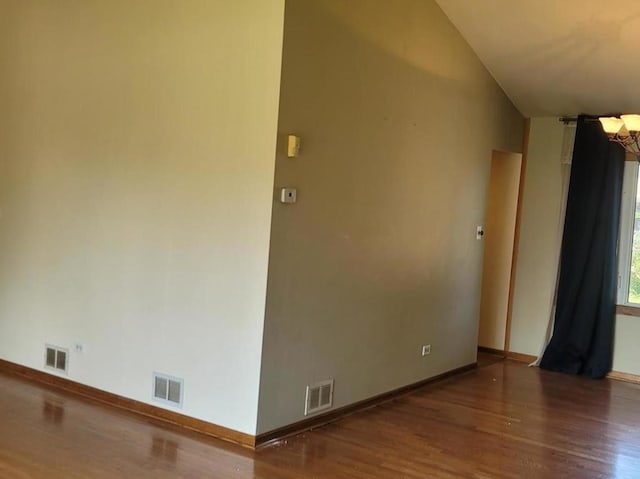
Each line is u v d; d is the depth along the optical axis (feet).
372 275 15.02
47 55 15.29
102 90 14.33
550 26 16.07
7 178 16.16
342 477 11.12
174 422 13.17
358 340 14.75
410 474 11.46
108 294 14.25
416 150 16.20
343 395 14.44
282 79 11.89
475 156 18.86
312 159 12.87
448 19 16.96
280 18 11.83
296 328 12.90
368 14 14.12
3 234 16.26
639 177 19.97
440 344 18.11
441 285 17.87
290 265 12.57
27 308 15.75
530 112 21.03
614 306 19.97
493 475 11.69
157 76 13.46
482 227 19.63
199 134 12.88
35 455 11.14
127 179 13.96
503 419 15.07
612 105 18.95
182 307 13.12
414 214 16.37
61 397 14.38
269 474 11.02
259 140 12.10
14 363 16.05
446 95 17.20
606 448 13.53
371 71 14.37
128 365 13.91
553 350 20.51
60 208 15.11
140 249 13.74
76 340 14.79
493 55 18.06
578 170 20.20
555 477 11.80
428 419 14.70
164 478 10.59
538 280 21.36
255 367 12.15
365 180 14.48
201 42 12.82
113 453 11.46
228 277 12.51
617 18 15.08
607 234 19.75
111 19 14.15
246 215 12.28
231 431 12.46
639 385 19.38
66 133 14.98
